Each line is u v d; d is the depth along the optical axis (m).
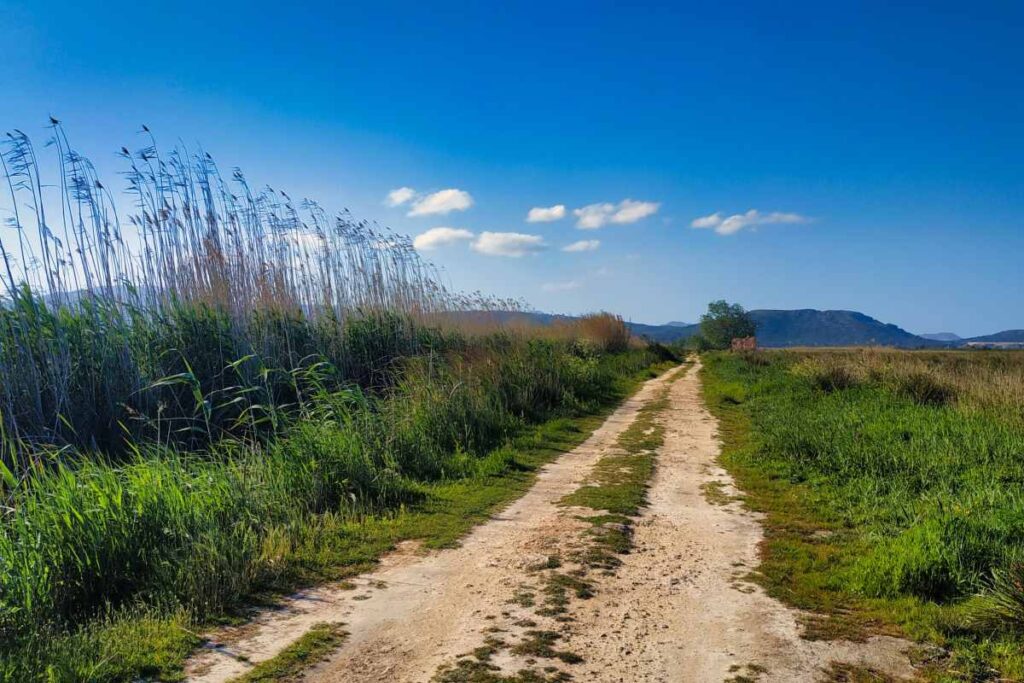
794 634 4.70
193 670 4.12
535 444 11.62
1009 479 7.92
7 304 8.32
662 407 16.83
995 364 20.75
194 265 10.84
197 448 9.12
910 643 4.55
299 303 12.65
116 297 9.65
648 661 4.32
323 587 5.54
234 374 10.06
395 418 10.14
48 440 7.85
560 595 5.35
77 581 5.10
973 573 5.27
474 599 5.28
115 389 8.85
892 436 10.24
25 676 3.80
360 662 4.27
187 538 5.68
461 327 17.16
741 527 7.20
